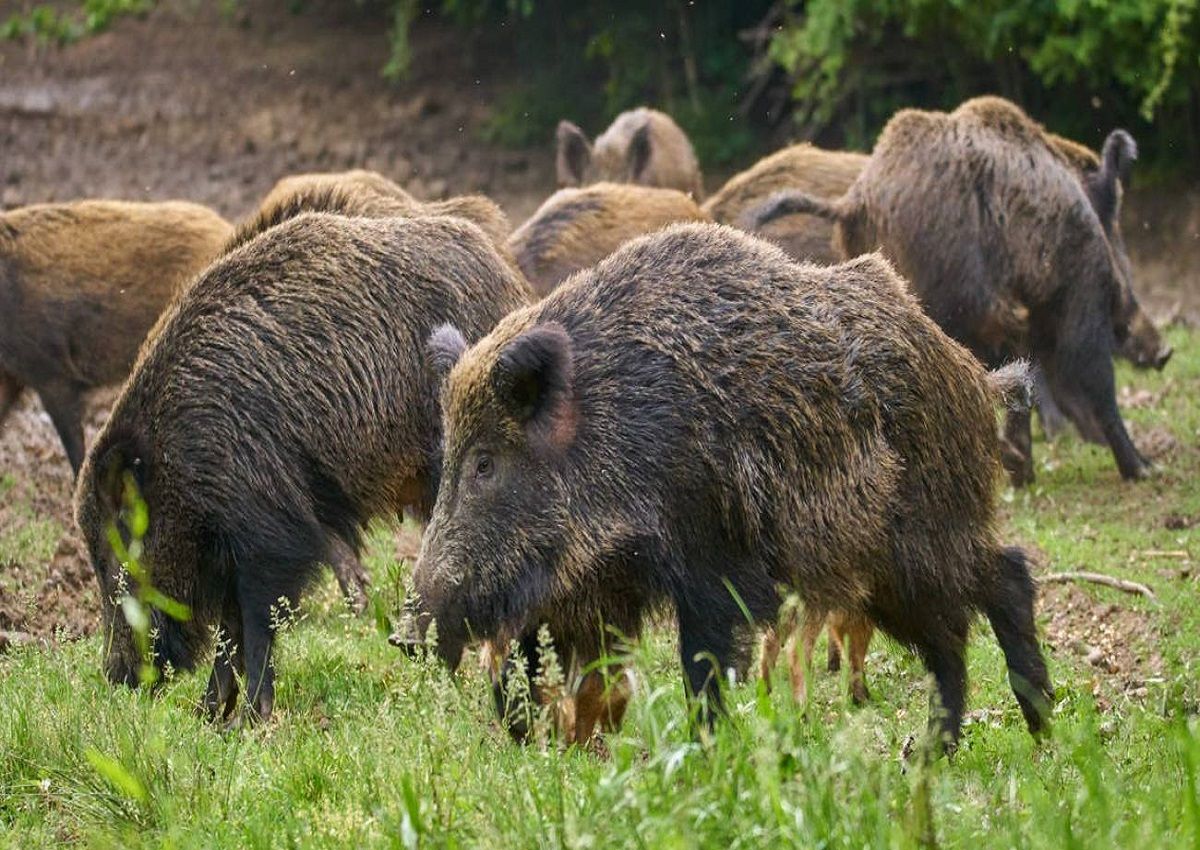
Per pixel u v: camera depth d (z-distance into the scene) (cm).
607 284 2312
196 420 2558
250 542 2564
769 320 2269
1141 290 5884
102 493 2580
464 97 7900
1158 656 2923
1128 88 6406
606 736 2150
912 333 2352
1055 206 3988
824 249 4331
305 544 2594
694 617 2239
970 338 3975
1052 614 3169
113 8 8888
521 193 7112
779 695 2014
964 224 3919
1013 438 3978
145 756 2162
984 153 3950
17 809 2172
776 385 2242
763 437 2233
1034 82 6544
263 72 8281
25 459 4209
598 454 2222
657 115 5678
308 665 2770
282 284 2619
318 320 2603
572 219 3984
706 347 2245
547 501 2222
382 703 2362
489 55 8162
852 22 6222
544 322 2294
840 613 2508
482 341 2322
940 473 2359
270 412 2564
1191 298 5769
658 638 2808
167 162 7494
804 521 2258
